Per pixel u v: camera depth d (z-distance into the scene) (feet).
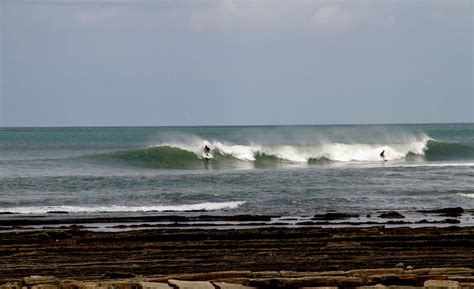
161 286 163.63
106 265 213.25
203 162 620.49
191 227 285.84
